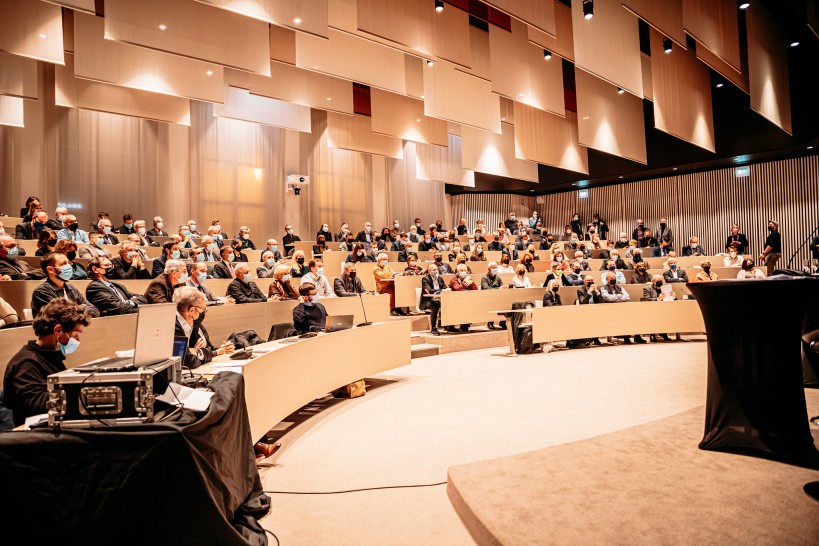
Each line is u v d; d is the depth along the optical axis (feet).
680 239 57.57
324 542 8.46
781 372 9.97
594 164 58.65
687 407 16.26
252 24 22.54
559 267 36.24
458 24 25.63
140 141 41.63
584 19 25.07
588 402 17.26
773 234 43.60
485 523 7.90
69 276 14.96
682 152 52.60
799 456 9.77
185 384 9.08
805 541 6.88
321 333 17.80
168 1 20.40
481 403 17.63
